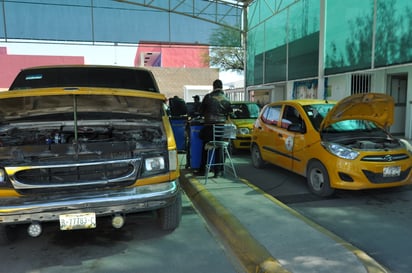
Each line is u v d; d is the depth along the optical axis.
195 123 7.16
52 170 3.54
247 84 18.66
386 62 9.31
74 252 3.93
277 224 4.29
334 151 5.41
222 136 6.43
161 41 18.45
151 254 3.86
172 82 34.16
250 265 3.48
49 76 5.49
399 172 5.32
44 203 3.42
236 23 18.48
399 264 3.50
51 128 4.59
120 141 4.01
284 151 6.79
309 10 12.64
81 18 17.09
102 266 3.59
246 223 4.32
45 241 4.23
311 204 5.38
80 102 4.17
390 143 5.74
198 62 37.97
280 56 14.95
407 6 8.60
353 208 5.18
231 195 5.55
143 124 4.53
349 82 11.83
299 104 6.67
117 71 5.70
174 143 4.01
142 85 5.68
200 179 6.69
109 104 4.30
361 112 5.78
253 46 17.78
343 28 10.84
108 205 3.55
